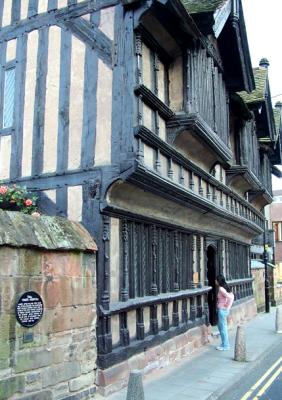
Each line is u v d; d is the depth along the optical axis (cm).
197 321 1062
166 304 898
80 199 737
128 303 744
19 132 830
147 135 738
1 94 870
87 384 666
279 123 1942
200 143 987
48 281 614
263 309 1988
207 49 1011
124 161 705
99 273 702
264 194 1764
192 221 1048
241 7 1088
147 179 736
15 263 566
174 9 771
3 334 541
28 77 838
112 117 734
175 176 895
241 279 1563
